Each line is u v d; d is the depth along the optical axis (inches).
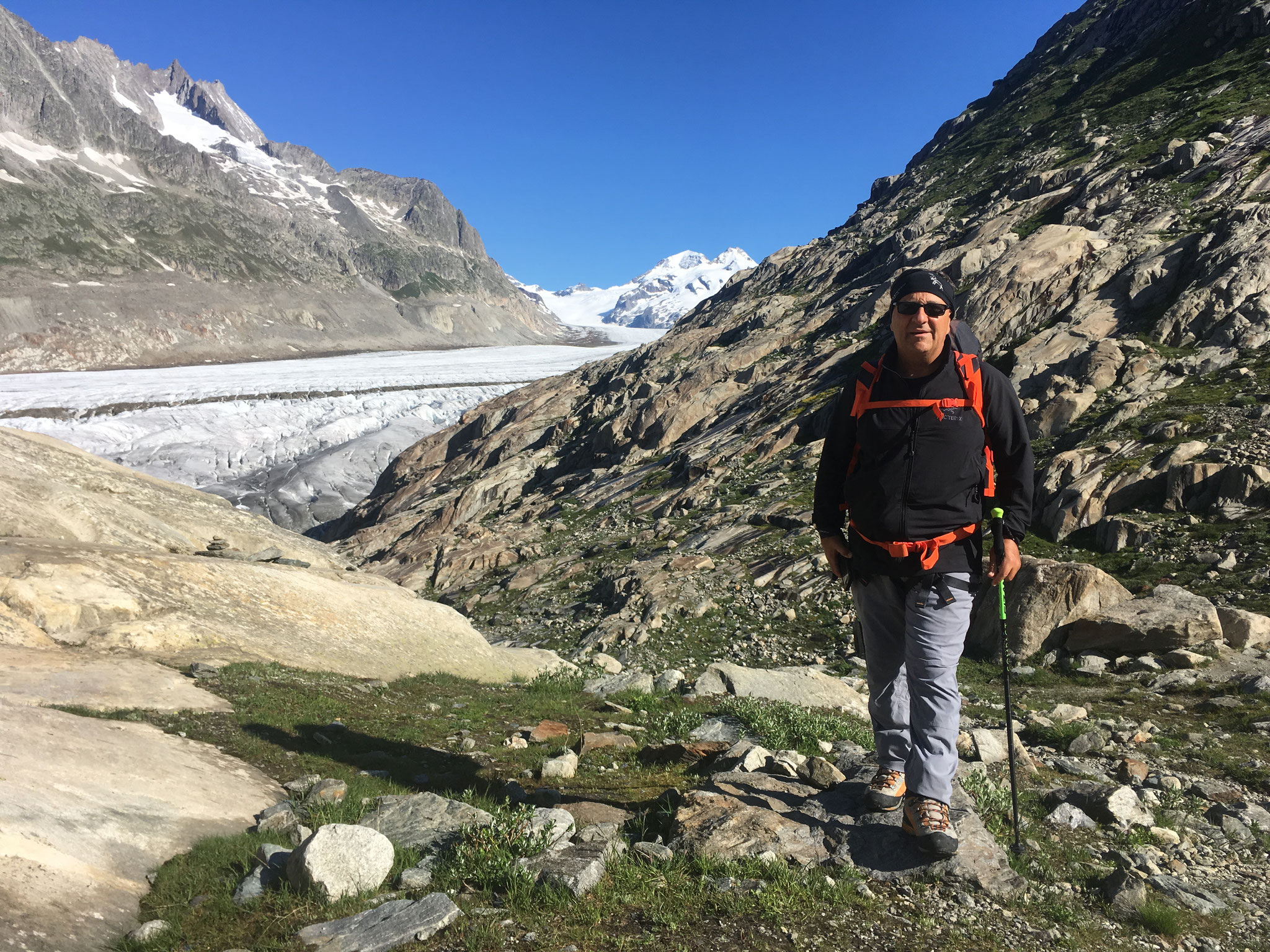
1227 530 752.3
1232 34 2650.1
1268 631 575.8
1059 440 1069.1
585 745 277.9
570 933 127.3
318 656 436.8
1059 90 3400.6
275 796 206.4
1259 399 943.7
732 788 188.1
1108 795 214.7
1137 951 136.3
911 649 149.1
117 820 163.0
